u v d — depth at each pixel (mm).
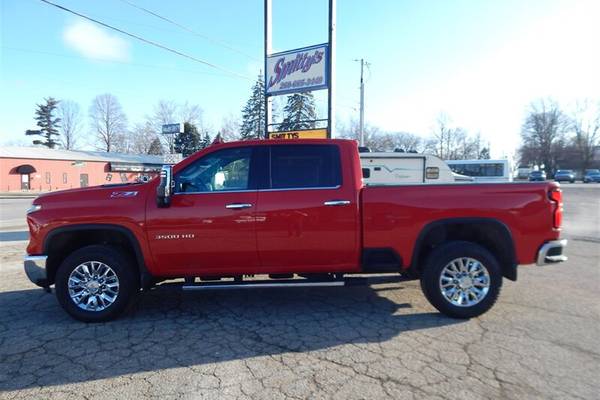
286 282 4496
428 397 2850
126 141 76250
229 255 4359
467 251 4301
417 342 3785
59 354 3613
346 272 4531
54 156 48562
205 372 3254
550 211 4336
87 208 4324
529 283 5855
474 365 3314
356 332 4051
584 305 4832
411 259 4398
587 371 3195
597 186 44531
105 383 3092
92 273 4383
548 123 82312
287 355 3549
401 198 4352
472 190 4359
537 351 3562
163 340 3904
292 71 11727
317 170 4469
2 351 3686
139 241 4312
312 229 4320
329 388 2986
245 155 4508
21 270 6977
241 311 4734
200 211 4285
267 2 12195
